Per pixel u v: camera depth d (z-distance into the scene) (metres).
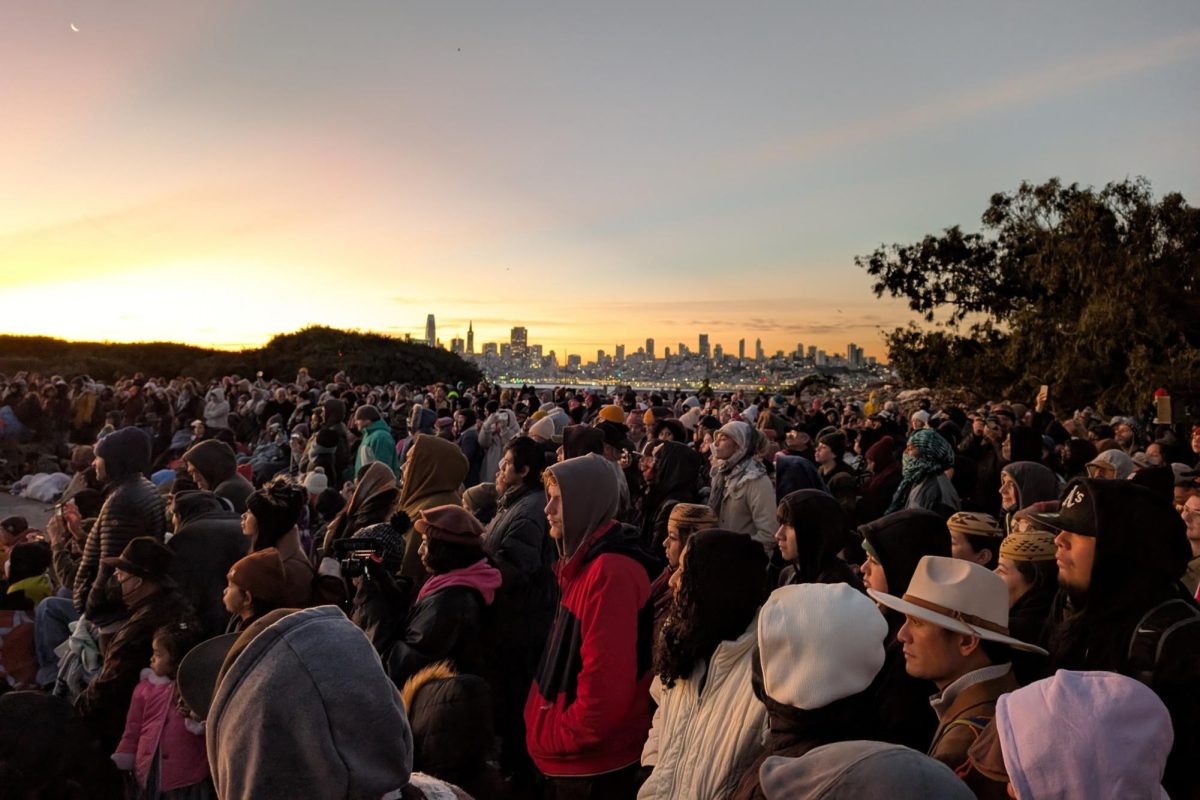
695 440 11.70
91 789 2.40
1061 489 5.97
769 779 1.77
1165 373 25.67
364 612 4.20
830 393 40.25
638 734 3.67
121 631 4.05
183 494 5.88
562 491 3.78
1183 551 2.95
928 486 6.71
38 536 7.36
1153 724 1.76
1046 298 32.66
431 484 5.95
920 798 1.52
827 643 2.34
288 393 20.67
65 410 20.72
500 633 4.56
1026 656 3.01
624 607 3.57
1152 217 29.23
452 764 3.01
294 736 1.61
